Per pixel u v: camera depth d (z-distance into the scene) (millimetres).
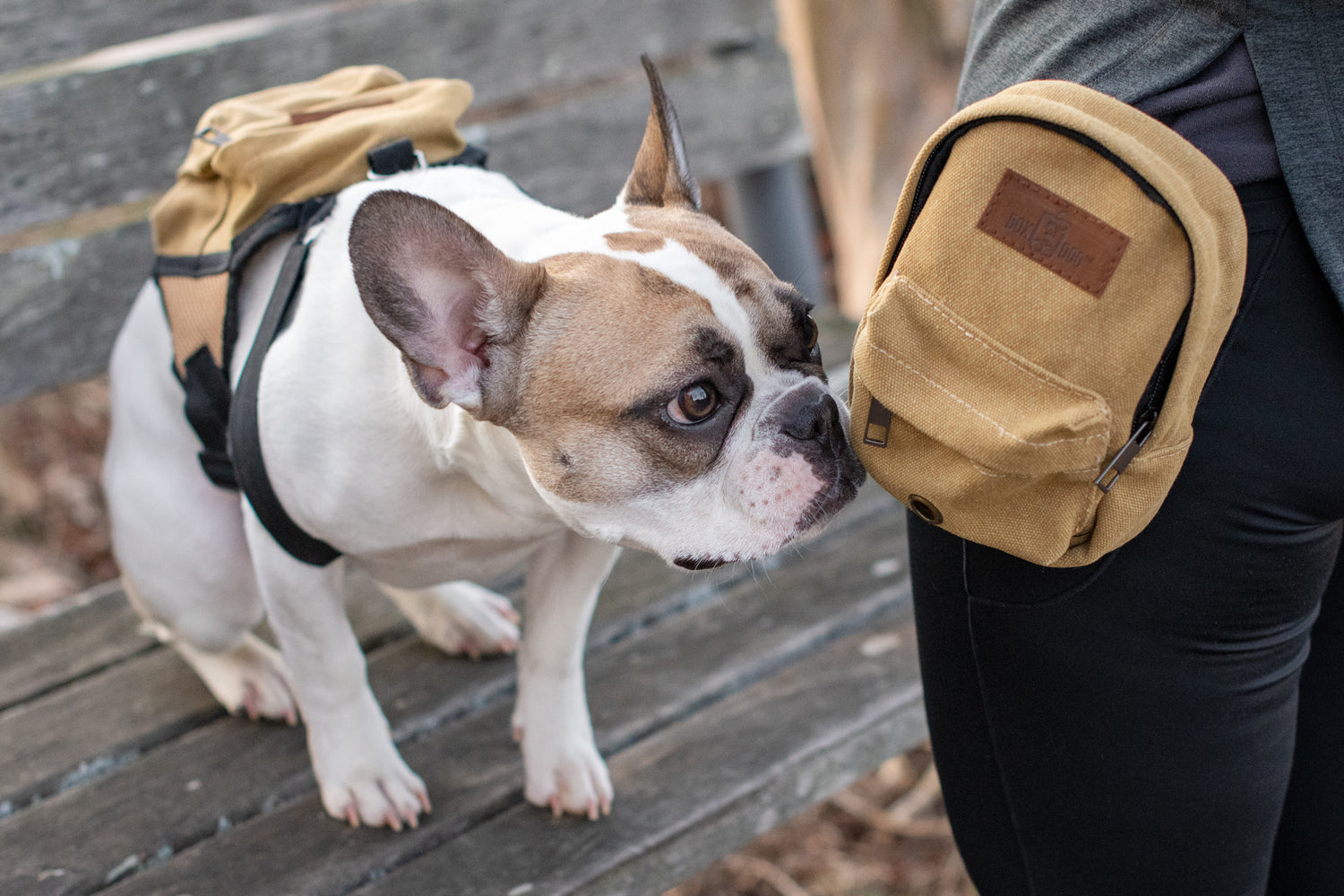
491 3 2988
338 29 2809
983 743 1420
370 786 1794
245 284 1771
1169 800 1306
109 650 2301
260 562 1654
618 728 2033
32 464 4000
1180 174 1067
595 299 1390
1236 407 1137
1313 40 1060
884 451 1248
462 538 1641
